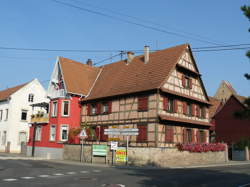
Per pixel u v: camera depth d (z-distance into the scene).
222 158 30.48
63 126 31.66
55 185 11.41
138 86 27.17
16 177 13.77
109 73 34.53
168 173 16.88
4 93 47.34
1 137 43.94
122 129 23.33
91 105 31.77
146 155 22.47
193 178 14.38
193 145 26.06
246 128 39.31
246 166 24.52
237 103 40.84
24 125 43.88
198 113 31.00
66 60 34.88
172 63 27.28
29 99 45.03
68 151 28.72
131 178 13.98
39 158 29.27
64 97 32.22
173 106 27.08
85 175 15.05
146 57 30.53
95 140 29.81
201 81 31.86
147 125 25.16
